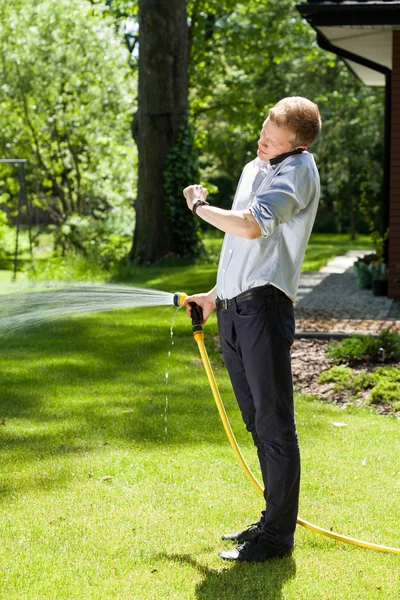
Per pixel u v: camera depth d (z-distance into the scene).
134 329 9.47
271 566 3.56
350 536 3.90
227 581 3.41
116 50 21.84
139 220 18.56
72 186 22.80
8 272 17.42
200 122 34.16
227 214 3.33
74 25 21.34
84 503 4.26
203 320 3.90
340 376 6.86
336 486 4.52
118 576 3.46
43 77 20.91
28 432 5.50
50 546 3.75
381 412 6.16
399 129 11.68
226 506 4.24
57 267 15.74
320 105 29.89
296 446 3.55
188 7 23.30
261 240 3.45
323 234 37.44
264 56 25.67
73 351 8.26
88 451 5.12
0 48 20.86
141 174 18.48
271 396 3.50
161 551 3.71
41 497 4.34
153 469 4.79
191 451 5.14
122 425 5.68
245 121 25.64
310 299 12.55
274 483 3.57
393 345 7.48
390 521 4.08
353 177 30.53
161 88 18.11
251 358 3.50
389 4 10.38
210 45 24.98
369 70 15.36
